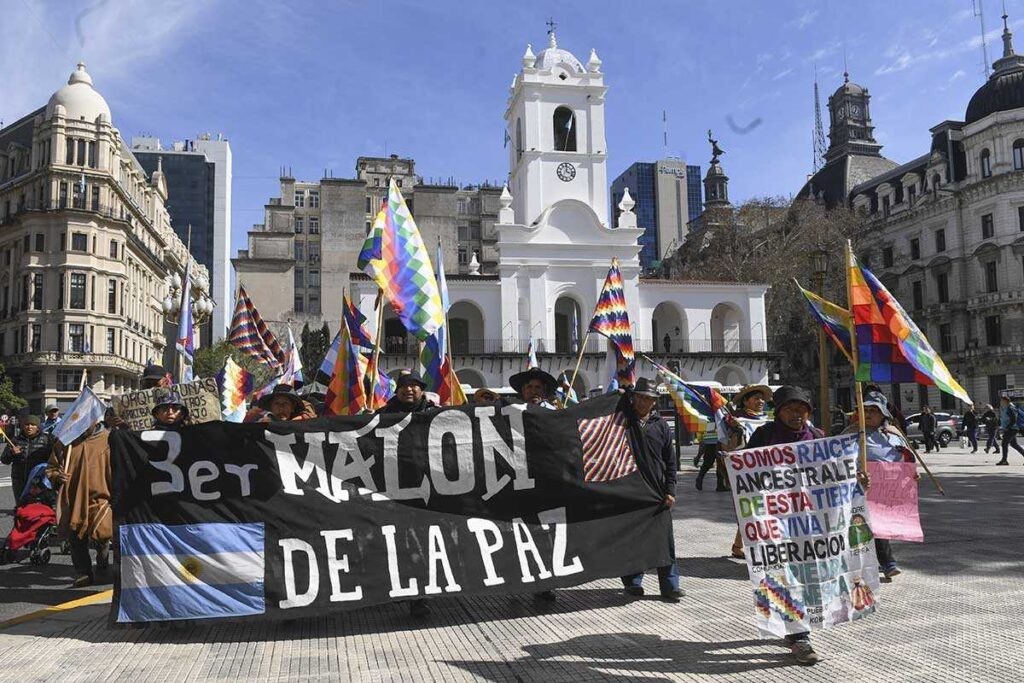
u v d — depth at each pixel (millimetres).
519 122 47750
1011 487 14680
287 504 5918
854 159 69188
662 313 49781
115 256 57844
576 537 6324
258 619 5676
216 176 148750
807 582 5035
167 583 5648
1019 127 51094
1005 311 50750
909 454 7094
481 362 42219
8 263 58188
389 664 4949
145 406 8156
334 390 9500
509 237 43719
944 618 5703
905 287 59219
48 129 56031
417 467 6207
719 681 4555
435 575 5992
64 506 7719
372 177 90500
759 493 5168
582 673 4719
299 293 82938
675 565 6594
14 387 54906
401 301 8727
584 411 6656
